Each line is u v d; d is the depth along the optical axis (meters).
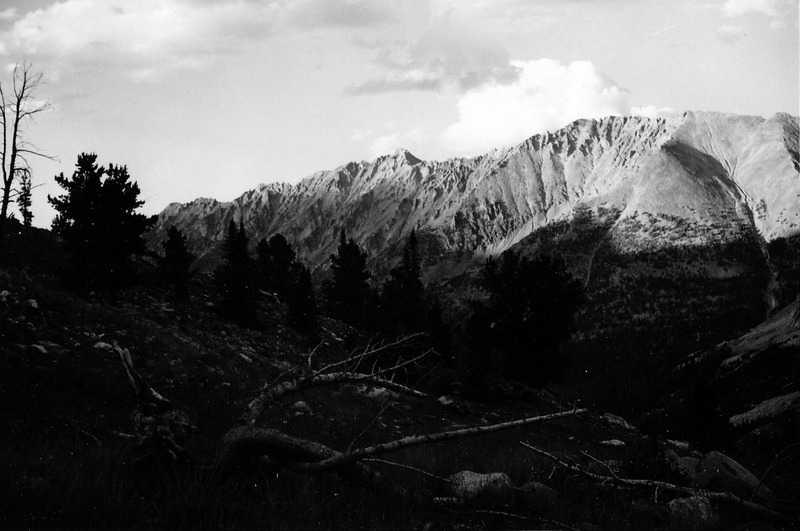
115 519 6.45
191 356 23.91
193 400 16.95
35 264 40.44
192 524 6.52
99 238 34.72
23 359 15.70
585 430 30.61
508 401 36.97
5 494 6.60
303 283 51.38
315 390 25.08
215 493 7.12
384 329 40.22
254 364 29.64
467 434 8.45
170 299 44.00
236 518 6.78
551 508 8.73
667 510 9.09
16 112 34.88
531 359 44.16
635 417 149.75
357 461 8.38
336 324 59.16
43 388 14.13
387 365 29.36
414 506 8.12
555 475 10.96
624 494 10.29
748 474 11.23
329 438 15.41
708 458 11.77
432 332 38.75
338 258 72.00
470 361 37.94
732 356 124.62
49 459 8.41
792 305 142.62
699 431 20.52
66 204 35.06
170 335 27.66
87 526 6.24
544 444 19.97
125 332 23.84
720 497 9.88
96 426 11.95
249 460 7.93
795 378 81.06
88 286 34.50
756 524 8.84
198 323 38.75
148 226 36.75
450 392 35.12
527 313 44.91
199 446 10.35
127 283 36.31
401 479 9.28
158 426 7.75
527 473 11.16
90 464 8.12
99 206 35.38
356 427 18.25
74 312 24.30
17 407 12.29
